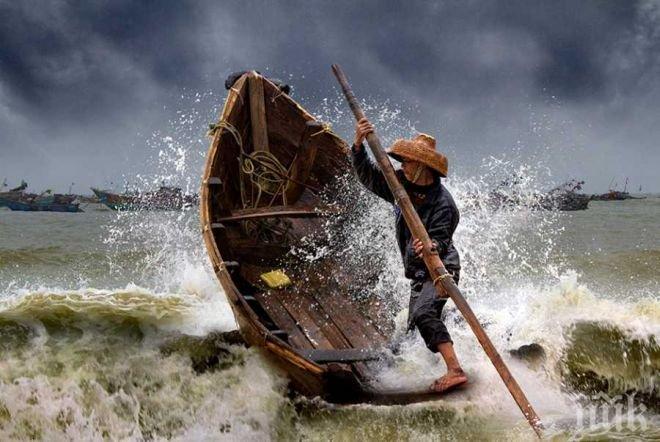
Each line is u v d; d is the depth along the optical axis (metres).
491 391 12.07
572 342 13.73
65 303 15.79
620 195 132.00
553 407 12.26
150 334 13.89
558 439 11.26
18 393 12.09
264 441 11.89
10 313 14.54
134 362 12.86
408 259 12.58
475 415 11.71
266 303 14.48
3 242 33.69
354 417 11.78
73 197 92.31
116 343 13.43
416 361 12.62
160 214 24.05
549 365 13.13
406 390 11.73
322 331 13.88
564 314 14.61
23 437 11.87
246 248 15.77
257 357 12.45
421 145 12.59
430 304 11.99
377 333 13.85
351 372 11.27
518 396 10.62
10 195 94.12
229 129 16.27
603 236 37.06
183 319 14.84
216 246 13.40
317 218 16.48
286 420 11.96
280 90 17.28
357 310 14.52
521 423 11.63
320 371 11.26
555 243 33.25
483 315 14.78
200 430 12.07
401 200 11.95
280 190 17.25
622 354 13.48
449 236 12.49
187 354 13.13
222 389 12.34
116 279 23.80
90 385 12.40
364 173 13.12
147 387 12.53
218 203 15.42
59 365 12.64
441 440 11.48
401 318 14.05
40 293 17.30
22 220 55.38
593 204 103.19
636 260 28.23
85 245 31.44
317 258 15.95
